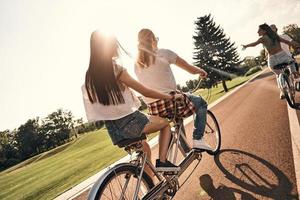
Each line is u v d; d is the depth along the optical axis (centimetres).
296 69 746
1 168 9825
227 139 602
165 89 368
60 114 12012
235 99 1458
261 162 420
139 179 304
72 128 12094
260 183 355
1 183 1514
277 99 967
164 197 332
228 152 507
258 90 1623
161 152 328
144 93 290
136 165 308
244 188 355
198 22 5688
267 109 828
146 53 361
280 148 452
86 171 856
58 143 11838
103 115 288
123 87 291
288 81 705
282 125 584
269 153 445
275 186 337
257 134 574
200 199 361
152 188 314
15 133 11581
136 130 294
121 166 292
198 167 471
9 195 934
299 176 340
